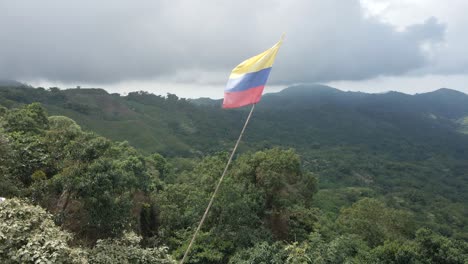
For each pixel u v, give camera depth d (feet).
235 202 78.33
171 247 75.46
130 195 69.00
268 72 27.20
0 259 30.89
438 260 82.74
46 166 59.57
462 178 480.64
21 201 39.52
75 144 55.36
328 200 240.12
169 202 88.48
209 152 413.80
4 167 51.55
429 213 279.69
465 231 243.60
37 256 30.63
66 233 37.29
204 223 79.36
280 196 92.02
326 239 87.45
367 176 426.10
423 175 458.91
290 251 63.98
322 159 480.23
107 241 44.01
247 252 69.26
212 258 69.15
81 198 52.65
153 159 154.61
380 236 104.83
